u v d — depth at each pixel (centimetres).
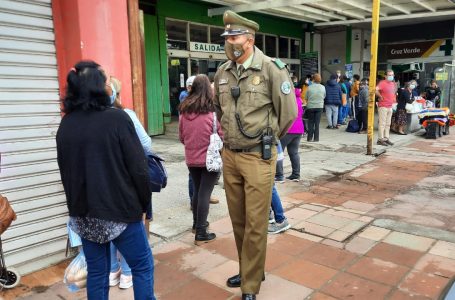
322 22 1560
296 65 1756
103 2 347
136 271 238
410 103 1097
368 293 294
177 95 1259
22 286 313
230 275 325
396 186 588
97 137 208
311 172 676
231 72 282
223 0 1125
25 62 324
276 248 372
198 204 381
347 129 1165
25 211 331
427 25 1772
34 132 332
